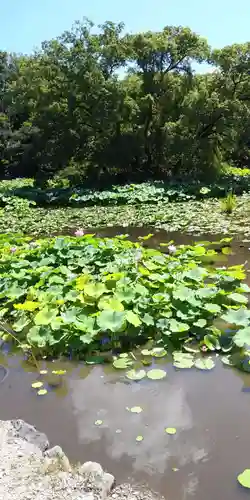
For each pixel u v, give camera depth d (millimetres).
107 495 2545
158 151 19969
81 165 20203
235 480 2672
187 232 9359
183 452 2916
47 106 18531
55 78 18328
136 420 3250
